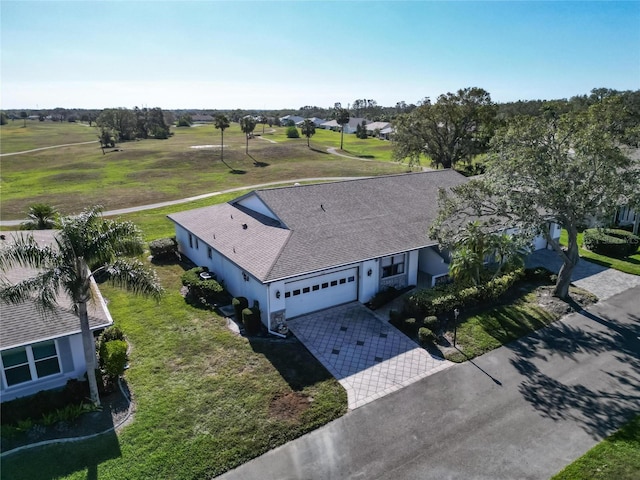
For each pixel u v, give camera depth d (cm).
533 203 2167
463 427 1463
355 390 1658
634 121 2903
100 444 1392
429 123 6128
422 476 1273
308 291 2206
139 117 14200
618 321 2153
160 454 1352
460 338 2005
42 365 1609
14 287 1334
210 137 13400
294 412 1536
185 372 1767
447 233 2367
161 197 5356
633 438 1399
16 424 1450
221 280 2586
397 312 2150
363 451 1368
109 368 1616
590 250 3161
